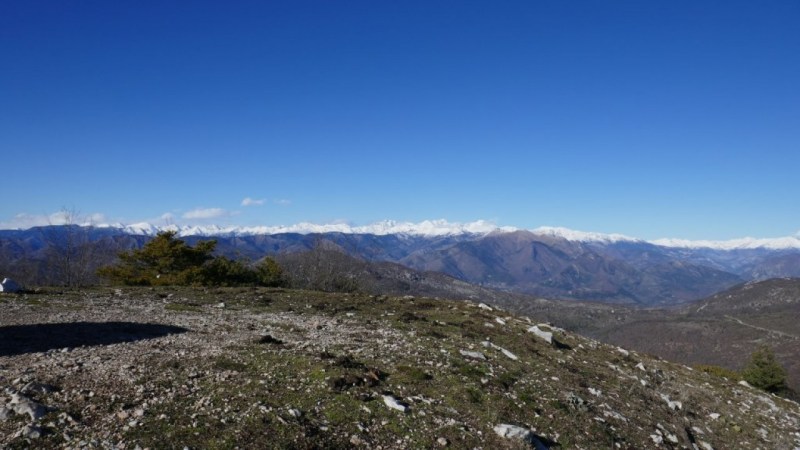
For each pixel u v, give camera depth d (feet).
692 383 89.56
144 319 74.33
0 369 44.98
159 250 164.55
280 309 94.17
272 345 60.18
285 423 37.60
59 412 35.99
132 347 55.77
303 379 47.37
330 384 46.16
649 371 88.58
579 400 56.29
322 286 218.59
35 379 42.06
